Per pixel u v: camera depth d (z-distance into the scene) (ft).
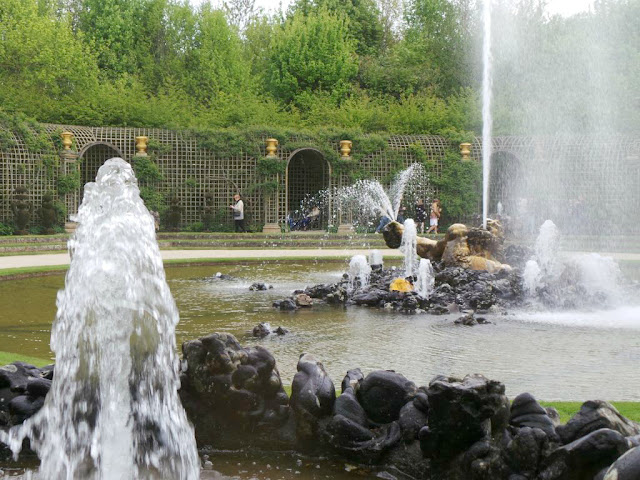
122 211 15.24
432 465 13.35
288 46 161.89
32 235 92.53
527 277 44.62
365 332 33.32
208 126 121.19
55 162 100.99
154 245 15.26
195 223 111.34
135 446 14.58
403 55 171.83
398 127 127.54
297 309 41.22
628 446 11.14
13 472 14.49
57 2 170.60
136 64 163.53
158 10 169.78
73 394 14.85
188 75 160.35
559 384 23.18
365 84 170.30
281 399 15.40
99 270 14.90
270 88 165.68
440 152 119.24
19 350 28.43
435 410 13.04
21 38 132.98
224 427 15.25
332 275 61.93
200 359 15.35
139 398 14.83
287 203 121.70
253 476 13.89
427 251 52.24
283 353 28.17
